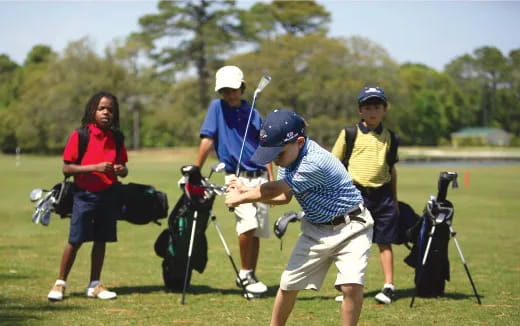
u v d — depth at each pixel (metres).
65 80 69.50
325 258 4.19
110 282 6.89
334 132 61.44
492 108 126.06
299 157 4.04
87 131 5.98
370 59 67.06
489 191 21.45
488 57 127.50
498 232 11.74
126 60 71.75
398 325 4.93
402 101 70.12
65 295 6.02
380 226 5.99
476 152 84.00
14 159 58.31
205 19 77.56
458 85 128.00
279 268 8.02
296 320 5.10
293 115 4.00
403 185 24.66
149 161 56.62
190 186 6.07
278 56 63.81
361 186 6.00
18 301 5.64
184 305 5.62
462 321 5.05
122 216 6.21
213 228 12.46
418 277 5.79
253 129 6.37
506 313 5.35
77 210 5.84
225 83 6.23
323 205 4.10
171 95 76.44
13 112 75.25
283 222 4.50
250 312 5.35
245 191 4.18
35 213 5.89
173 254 6.20
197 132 69.00
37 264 7.93
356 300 4.07
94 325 4.82
